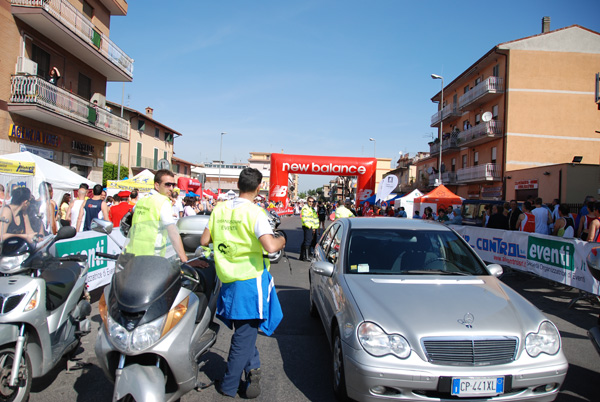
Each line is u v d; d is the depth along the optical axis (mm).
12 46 15578
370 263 4316
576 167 23141
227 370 3418
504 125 30297
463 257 4496
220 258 3332
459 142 36656
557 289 8445
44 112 15984
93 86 21297
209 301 3721
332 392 3742
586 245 6617
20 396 3227
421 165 51594
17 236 3445
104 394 3643
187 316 2990
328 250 5324
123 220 5137
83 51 18938
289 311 6375
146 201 3744
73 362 4137
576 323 6102
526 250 8344
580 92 29891
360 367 3070
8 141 15555
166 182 4520
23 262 3398
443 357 3004
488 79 30938
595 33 30266
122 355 2742
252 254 3328
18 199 3570
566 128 29844
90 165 21719
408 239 4680
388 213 16969
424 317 3223
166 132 48531
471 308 3375
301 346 4898
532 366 3029
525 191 27109
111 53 21328
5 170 10008
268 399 3586
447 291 3705
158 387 2617
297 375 4102
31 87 15648
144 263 2988
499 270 4340
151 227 3227
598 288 6324
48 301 3529
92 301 6617
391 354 3041
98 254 3566
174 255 3314
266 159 104938
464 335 3053
